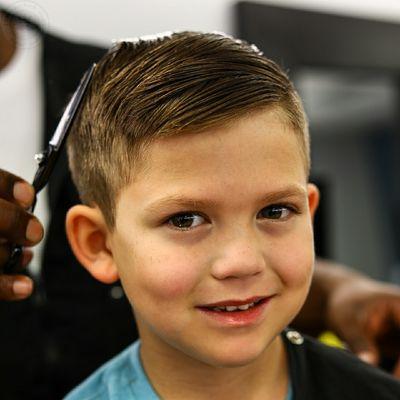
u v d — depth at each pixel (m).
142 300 0.51
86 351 0.92
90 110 0.57
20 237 0.57
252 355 0.49
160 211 0.48
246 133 0.47
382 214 2.87
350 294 0.83
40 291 0.91
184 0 1.49
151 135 0.48
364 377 0.60
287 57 1.52
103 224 0.57
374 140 2.99
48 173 0.56
